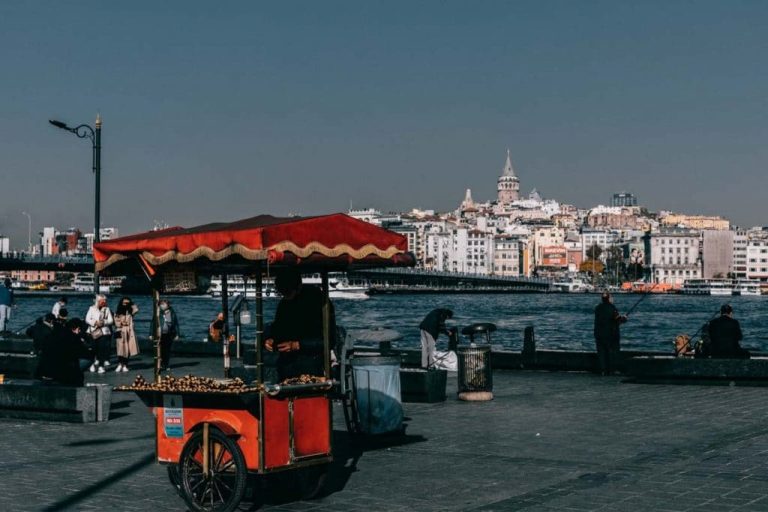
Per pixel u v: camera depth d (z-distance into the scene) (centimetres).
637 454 1264
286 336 1120
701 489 1034
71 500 1058
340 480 1149
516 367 2703
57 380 1772
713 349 2233
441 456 1288
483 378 1911
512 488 1073
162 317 2581
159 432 1050
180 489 1019
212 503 996
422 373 1875
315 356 1114
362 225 1099
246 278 1209
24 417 1717
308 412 1041
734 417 1620
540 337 8725
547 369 2655
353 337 1498
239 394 981
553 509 965
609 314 2517
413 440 1425
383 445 1388
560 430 1498
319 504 1032
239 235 1007
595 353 2588
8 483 1145
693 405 1803
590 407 1792
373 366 1394
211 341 3138
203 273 1134
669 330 10712
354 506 1019
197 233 1040
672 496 1004
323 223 1059
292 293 1123
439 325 2478
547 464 1209
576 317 14038
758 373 2138
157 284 1084
